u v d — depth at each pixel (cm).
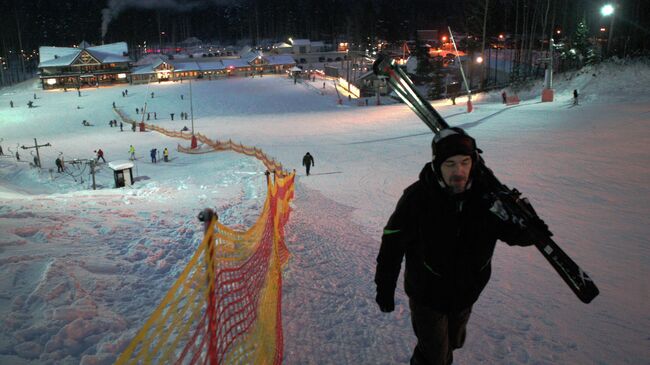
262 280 504
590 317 590
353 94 8500
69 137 5569
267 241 580
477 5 8256
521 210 194
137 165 3659
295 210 1389
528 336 516
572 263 182
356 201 1719
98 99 8794
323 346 455
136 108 7881
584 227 1183
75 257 589
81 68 10944
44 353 365
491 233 209
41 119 7188
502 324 553
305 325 505
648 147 2259
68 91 10150
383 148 3209
